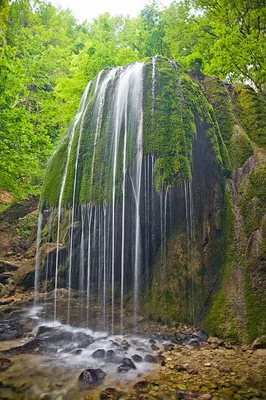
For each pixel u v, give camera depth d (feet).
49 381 12.43
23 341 17.66
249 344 15.57
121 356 14.66
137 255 21.52
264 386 11.46
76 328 19.52
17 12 62.28
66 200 26.78
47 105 51.78
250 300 17.24
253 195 20.51
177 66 23.84
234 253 19.56
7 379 12.65
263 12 30.63
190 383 11.81
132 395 11.05
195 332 17.58
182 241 20.44
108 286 24.54
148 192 20.36
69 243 27.96
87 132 26.78
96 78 29.37
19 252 43.06
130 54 41.68
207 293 19.20
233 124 24.94
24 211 50.19
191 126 20.47
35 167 40.93
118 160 22.84
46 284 29.84
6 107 34.71
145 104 21.38
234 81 36.35
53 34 70.95
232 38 30.42
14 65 35.96
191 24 40.19
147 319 20.21
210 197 21.56
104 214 23.48
